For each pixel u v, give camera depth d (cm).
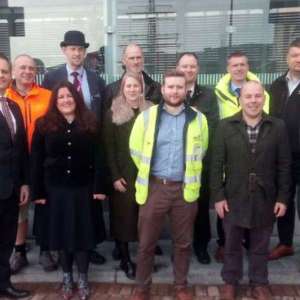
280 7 484
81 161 354
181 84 332
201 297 369
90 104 409
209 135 391
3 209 351
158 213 344
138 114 374
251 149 341
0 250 363
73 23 500
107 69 501
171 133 338
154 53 498
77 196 356
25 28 503
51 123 348
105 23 497
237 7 487
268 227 352
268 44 491
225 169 354
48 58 503
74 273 400
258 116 342
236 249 359
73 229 354
